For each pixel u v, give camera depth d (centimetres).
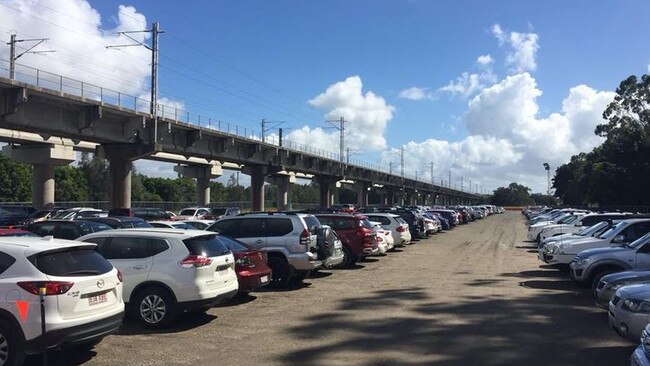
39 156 4834
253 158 5841
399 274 1670
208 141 4856
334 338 854
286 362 725
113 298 754
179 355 763
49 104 3102
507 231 4434
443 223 4475
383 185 12056
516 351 773
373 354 761
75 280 691
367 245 1856
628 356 750
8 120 2836
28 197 8750
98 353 775
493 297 1230
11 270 669
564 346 802
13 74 2861
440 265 1933
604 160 6631
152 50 3872
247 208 8556
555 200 14962
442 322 965
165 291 928
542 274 1658
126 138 3753
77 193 9488
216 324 963
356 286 1414
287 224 1413
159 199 10706
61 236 1557
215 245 1001
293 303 1168
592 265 1219
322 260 1464
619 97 6819
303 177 9344
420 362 721
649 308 703
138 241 966
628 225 1431
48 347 655
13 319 653
